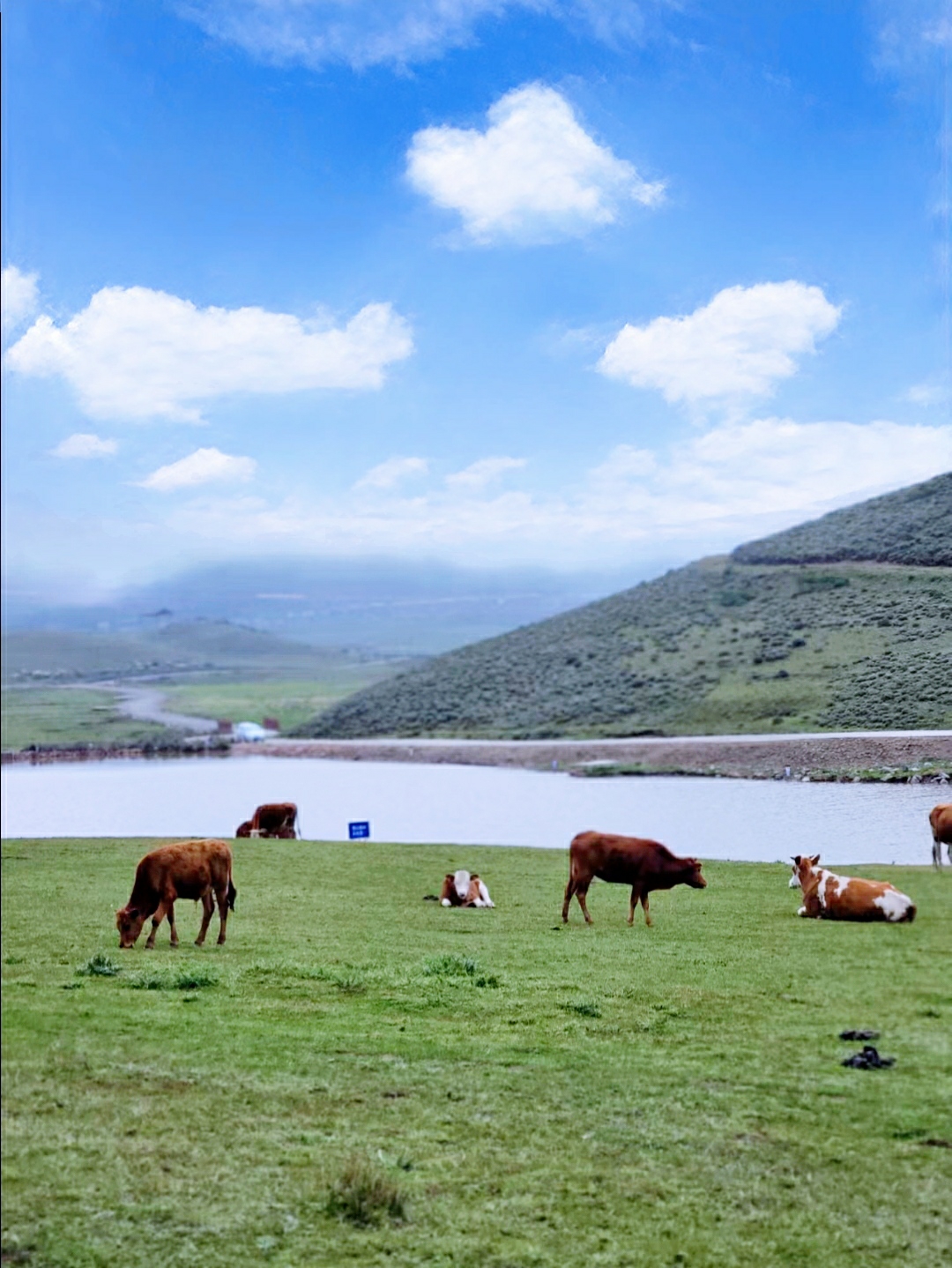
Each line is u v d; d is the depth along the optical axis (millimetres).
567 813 25688
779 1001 10188
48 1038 9016
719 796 21516
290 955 12062
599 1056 8977
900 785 18000
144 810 39812
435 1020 9781
